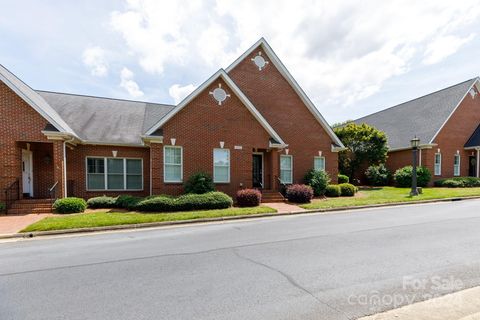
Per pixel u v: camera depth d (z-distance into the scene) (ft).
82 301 12.52
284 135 59.98
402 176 74.54
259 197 43.88
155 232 27.68
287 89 61.05
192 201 38.63
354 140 77.05
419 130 81.41
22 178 41.24
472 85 79.05
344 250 20.01
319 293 12.93
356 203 45.57
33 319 11.03
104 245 22.54
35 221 31.55
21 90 39.42
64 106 55.42
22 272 16.33
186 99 45.65
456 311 10.85
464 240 22.33
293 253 19.47
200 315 11.07
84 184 48.96
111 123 54.54
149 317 11.00
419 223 29.60
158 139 44.52
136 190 52.75
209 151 47.62
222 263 17.56
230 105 49.24
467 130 80.38
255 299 12.42
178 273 15.89
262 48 60.03
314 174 57.77
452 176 77.97
